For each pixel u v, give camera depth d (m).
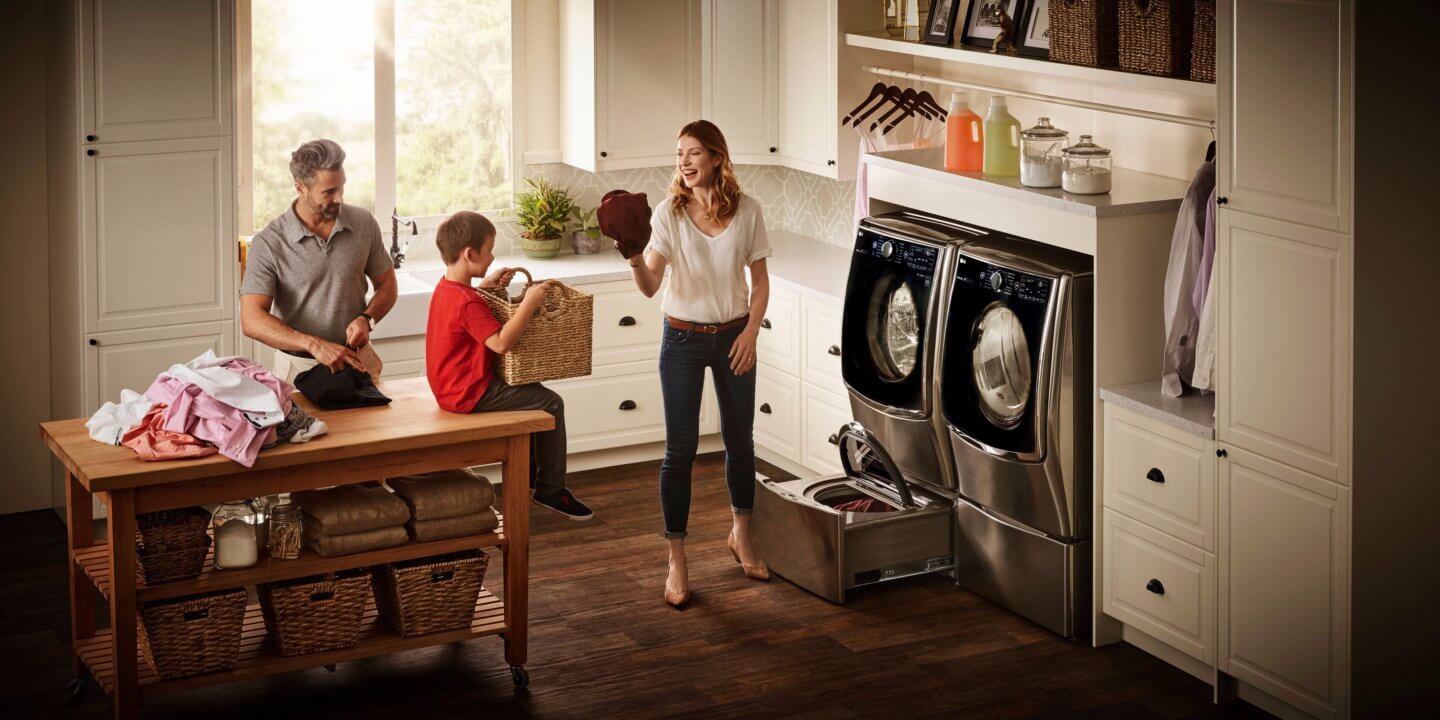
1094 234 4.45
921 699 4.38
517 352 4.26
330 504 4.12
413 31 6.52
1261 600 4.13
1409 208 3.74
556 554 5.53
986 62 5.23
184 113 5.40
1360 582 3.87
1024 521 4.86
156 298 5.48
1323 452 3.87
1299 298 3.87
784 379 6.33
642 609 5.03
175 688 3.95
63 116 5.44
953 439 5.03
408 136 6.60
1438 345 3.85
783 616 4.97
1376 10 3.61
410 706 4.30
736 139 6.61
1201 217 4.36
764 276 5.01
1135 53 4.60
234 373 3.95
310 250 4.42
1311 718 4.12
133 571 3.82
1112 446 4.57
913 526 5.14
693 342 4.94
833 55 6.05
